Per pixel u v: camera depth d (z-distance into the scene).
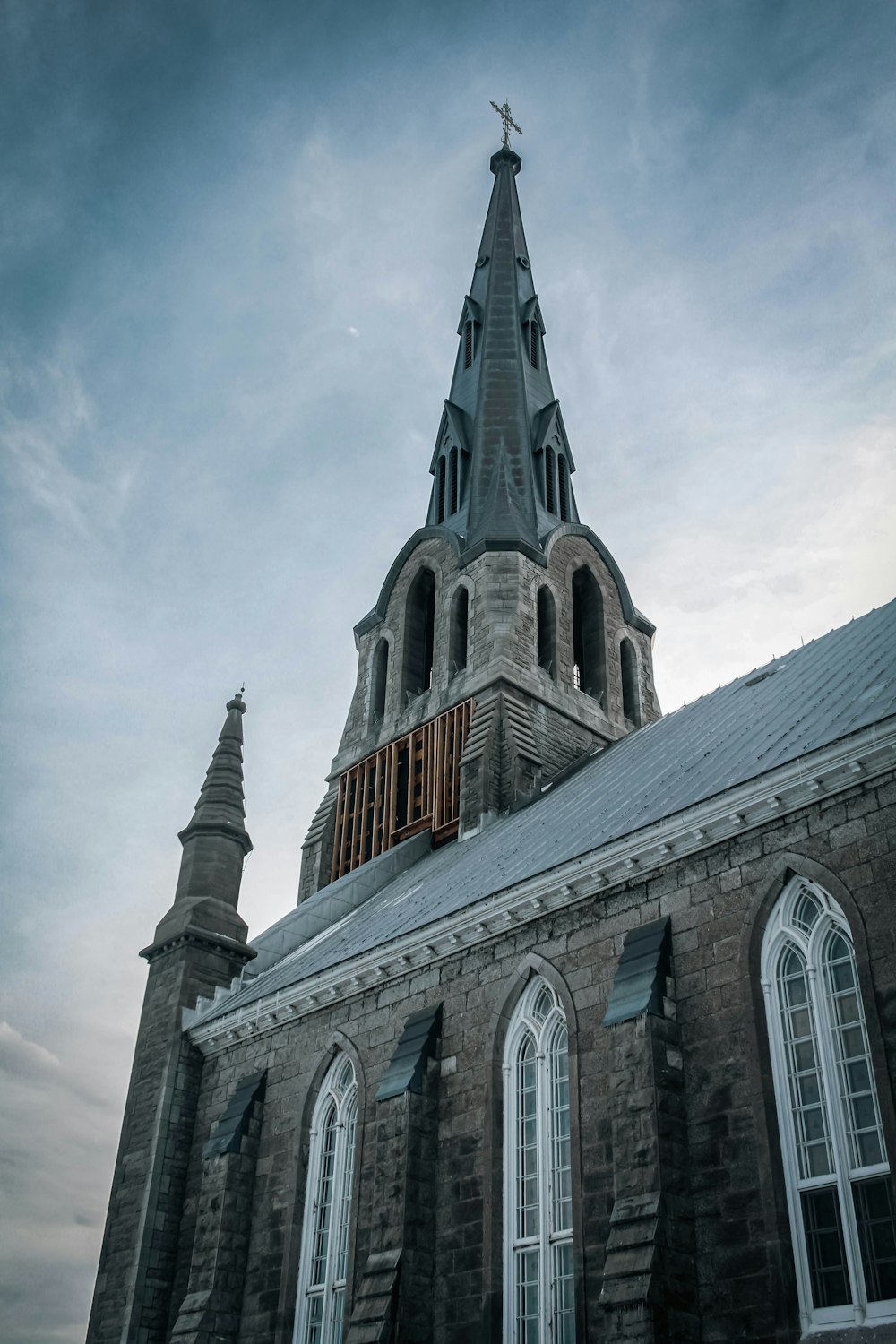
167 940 36.88
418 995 27.52
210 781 42.03
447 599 50.81
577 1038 23.03
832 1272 17.83
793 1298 17.94
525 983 25.00
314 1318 26.66
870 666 26.61
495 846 34.88
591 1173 21.62
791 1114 19.27
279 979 34.47
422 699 49.31
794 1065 19.59
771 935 20.77
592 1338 20.38
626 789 30.52
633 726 50.84
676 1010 21.41
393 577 54.66
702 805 22.20
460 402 59.88
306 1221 28.03
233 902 38.66
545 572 50.59
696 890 22.23
